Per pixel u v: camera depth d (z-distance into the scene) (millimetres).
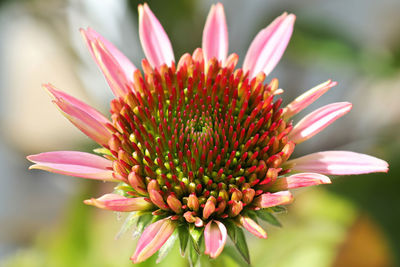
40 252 239
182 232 158
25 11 283
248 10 285
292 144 160
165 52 177
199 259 159
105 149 165
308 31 239
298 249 229
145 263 182
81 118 163
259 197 158
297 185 158
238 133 163
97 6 266
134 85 169
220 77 168
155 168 162
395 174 238
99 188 236
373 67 238
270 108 164
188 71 171
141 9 177
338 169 164
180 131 163
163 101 167
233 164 162
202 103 165
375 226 233
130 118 165
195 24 246
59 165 159
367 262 229
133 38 270
